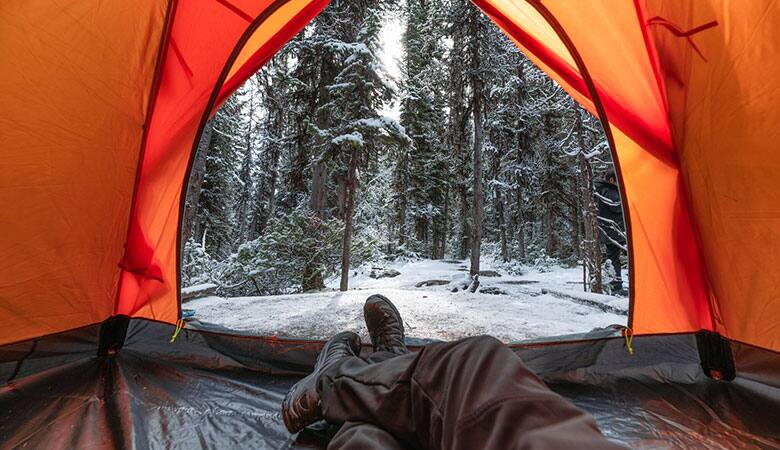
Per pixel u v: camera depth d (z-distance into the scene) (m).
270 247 7.62
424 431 0.78
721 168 1.62
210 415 1.40
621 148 2.10
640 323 2.04
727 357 1.78
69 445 1.14
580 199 10.38
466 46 8.84
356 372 1.01
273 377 1.89
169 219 2.19
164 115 1.99
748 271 1.62
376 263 11.04
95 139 1.71
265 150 13.64
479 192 7.65
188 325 2.21
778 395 1.59
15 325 1.61
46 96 1.52
